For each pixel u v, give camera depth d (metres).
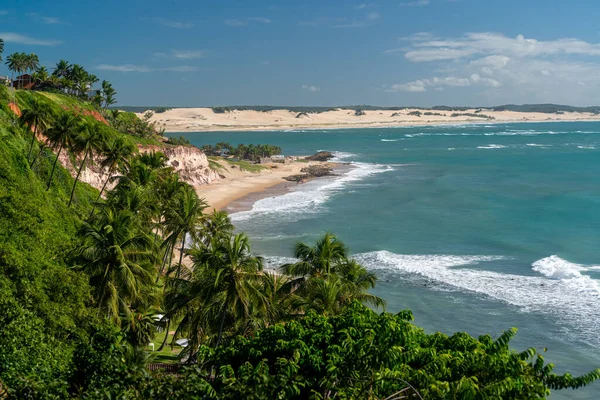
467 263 66.38
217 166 138.38
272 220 89.69
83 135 61.19
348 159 196.50
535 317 50.06
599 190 116.94
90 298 34.97
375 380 18.03
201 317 32.81
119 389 18.66
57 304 31.02
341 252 39.06
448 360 21.50
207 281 31.95
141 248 37.81
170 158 117.19
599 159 184.50
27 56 124.06
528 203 103.31
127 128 123.00
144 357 30.02
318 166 165.62
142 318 37.88
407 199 109.38
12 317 26.94
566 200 105.56
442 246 74.12
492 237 78.25
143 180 58.78
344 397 19.38
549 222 86.81
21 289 30.75
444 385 18.80
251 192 118.19
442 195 114.00
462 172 154.00
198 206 52.09
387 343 22.12
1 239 38.38
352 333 23.47
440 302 54.19
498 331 47.31
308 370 22.39
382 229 83.75
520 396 19.83
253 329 32.19
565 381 20.91
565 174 145.62
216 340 33.38
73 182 70.94
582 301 53.06
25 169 57.28
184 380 18.55
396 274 62.69
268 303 33.31
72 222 54.16
